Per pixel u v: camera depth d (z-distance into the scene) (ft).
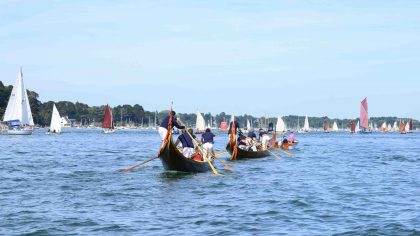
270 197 69.56
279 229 50.72
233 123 137.49
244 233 49.01
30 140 302.86
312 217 56.44
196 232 49.21
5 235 47.62
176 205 62.90
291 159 147.13
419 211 60.13
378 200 68.18
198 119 528.63
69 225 51.62
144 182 84.12
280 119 460.96
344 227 51.67
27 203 63.67
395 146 262.26
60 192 72.74
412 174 103.96
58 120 453.17
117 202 64.69
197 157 102.47
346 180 91.76
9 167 111.14
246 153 139.64
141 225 51.85
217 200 66.69
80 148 209.97
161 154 92.68
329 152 192.54
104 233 48.60
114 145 247.50
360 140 389.60
